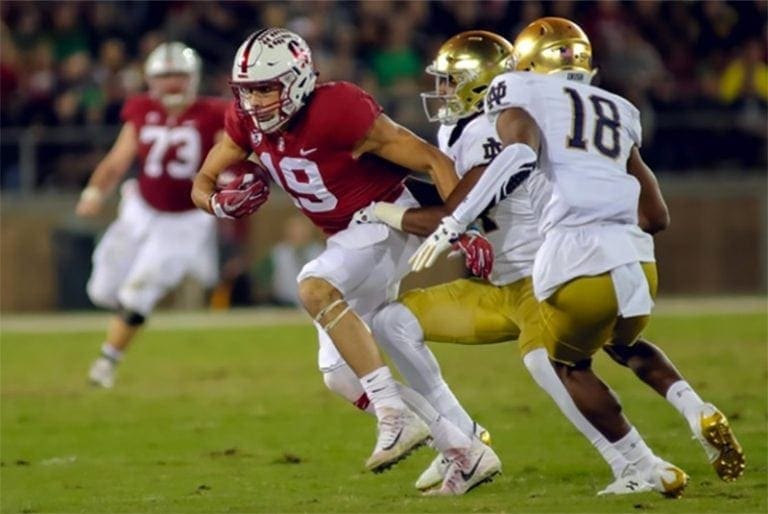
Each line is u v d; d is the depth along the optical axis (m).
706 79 65.81
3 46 64.06
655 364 22.73
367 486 25.11
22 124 62.47
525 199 23.22
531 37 22.78
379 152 23.23
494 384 36.69
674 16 66.56
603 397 22.56
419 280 59.28
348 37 63.34
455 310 23.59
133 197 40.09
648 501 22.20
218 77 62.75
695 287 62.97
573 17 63.47
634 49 63.34
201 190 24.59
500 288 23.62
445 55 23.86
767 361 38.78
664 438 28.77
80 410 34.62
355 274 23.44
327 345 24.05
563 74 22.56
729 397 33.22
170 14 65.62
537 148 21.58
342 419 32.50
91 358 43.94
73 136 62.47
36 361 43.38
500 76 22.09
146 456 28.77
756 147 63.84
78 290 61.34
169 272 39.38
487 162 22.58
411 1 64.69
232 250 59.69
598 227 21.58
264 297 59.41
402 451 22.45
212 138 39.81
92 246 61.31
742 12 66.62
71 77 63.03
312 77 22.97
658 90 63.44
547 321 22.09
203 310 59.50
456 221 21.52
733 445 22.08
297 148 23.23
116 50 63.25
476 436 23.80
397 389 22.94
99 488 25.56
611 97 22.41
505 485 24.67
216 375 39.88
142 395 36.78
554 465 26.45
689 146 63.56
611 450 22.81
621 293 21.47
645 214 22.89
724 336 44.12
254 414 33.44
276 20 62.78
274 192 61.25
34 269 61.19
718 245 62.88
